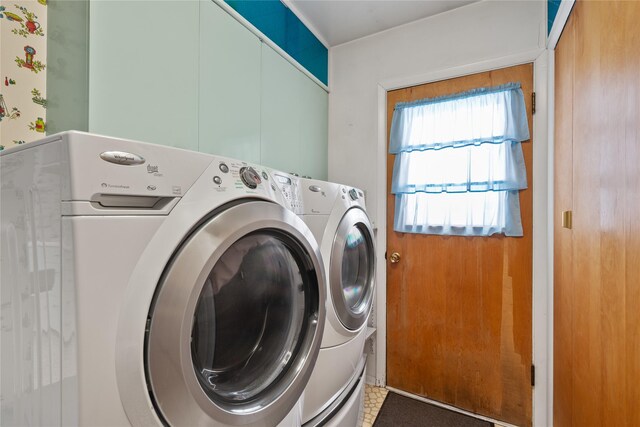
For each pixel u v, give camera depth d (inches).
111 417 19.2
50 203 19.0
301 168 74.8
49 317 19.4
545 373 62.4
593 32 36.9
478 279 69.5
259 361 33.2
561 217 53.7
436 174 72.5
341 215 52.0
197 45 46.2
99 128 33.8
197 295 22.4
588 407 37.6
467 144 69.0
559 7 51.1
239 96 54.5
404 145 76.5
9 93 33.4
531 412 64.1
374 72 82.0
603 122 33.7
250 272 31.5
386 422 65.9
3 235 22.7
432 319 74.2
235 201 28.4
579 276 42.4
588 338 38.1
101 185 18.8
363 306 57.3
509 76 66.5
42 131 35.9
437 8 71.7
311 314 36.9
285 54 67.8
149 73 39.2
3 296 22.9
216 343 28.1
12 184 21.9
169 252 22.0
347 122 86.0
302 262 36.2
